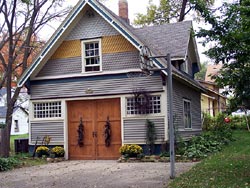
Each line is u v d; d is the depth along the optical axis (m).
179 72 15.43
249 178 8.30
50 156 15.41
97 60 15.73
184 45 17.53
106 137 15.26
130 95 14.84
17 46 20.22
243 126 27.89
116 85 15.16
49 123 16.14
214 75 8.60
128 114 14.91
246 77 7.68
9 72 16.73
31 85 16.53
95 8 15.12
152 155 14.02
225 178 8.47
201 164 11.11
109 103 15.44
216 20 8.10
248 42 7.55
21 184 9.57
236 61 7.97
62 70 16.05
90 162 14.40
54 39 15.70
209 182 8.14
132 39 14.50
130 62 15.03
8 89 16.86
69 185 9.20
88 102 15.77
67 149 15.77
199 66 22.09
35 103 16.45
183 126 16.56
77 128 15.84
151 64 11.87
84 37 15.84
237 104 7.92
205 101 31.52
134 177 9.93
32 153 16.17
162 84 14.38
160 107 14.41
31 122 16.39
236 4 8.05
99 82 15.45
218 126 22.83
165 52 17.03
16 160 13.53
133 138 14.63
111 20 14.84
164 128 14.24
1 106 44.31
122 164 13.15
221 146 15.59
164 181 9.05
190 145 14.64
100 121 15.52
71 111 16.02
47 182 9.75
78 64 15.84
